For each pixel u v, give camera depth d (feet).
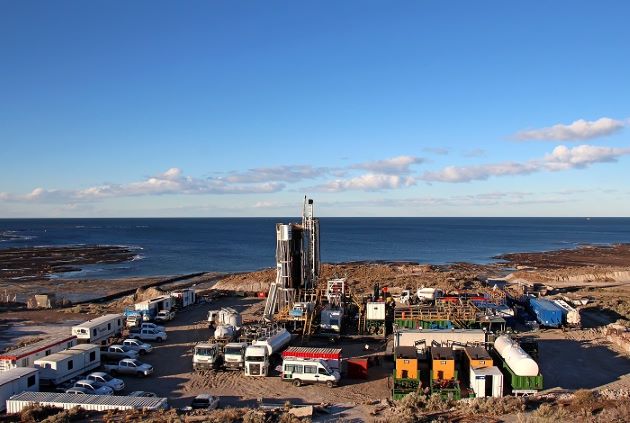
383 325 148.05
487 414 80.43
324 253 540.52
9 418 82.02
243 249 562.66
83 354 109.91
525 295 189.47
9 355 105.81
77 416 82.02
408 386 95.20
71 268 386.11
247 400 97.40
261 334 128.06
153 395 96.84
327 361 108.37
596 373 110.83
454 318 143.54
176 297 192.75
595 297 218.38
